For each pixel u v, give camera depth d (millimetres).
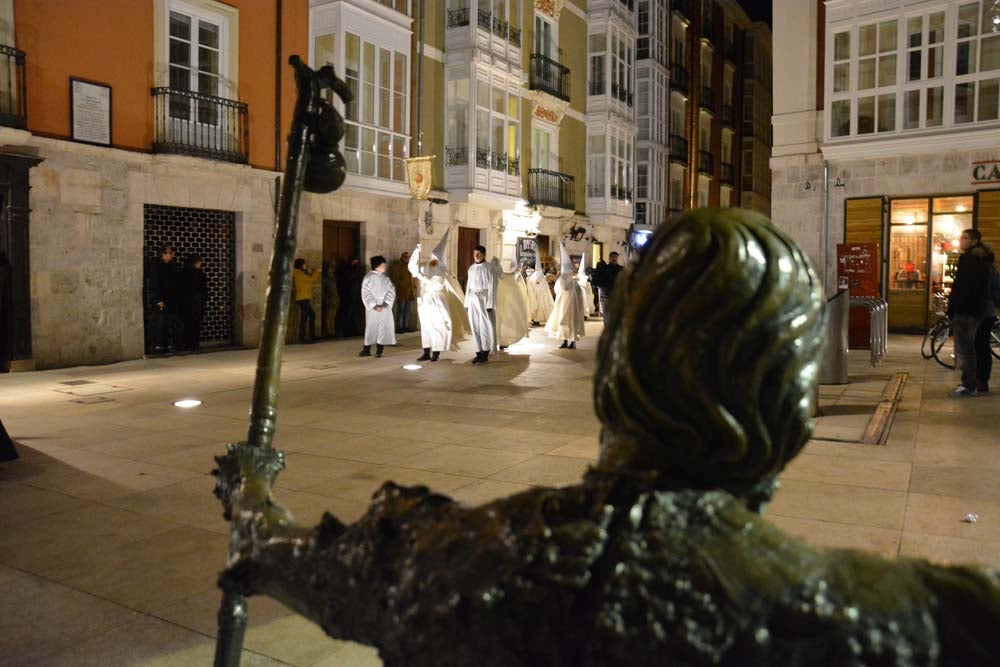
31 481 5285
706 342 553
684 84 35031
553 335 17312
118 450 6215
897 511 4414
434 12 20141
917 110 16891
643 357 578
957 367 10922
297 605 794
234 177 14797
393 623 657
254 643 2939
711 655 516
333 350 14539
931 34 16672
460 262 21609
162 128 13250
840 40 17594
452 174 20781
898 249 17656
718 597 533
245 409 8188
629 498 587
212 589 3480
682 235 600
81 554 3922
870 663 504
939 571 555
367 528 720
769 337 559
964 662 518
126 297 12898
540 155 25188
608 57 27625
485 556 611
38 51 11602
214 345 15023
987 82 16172
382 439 6605
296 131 1130
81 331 12227
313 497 4883
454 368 11625
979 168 16453
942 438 6328
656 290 584
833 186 18000
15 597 3398
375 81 17844
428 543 662
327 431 6965
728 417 550
